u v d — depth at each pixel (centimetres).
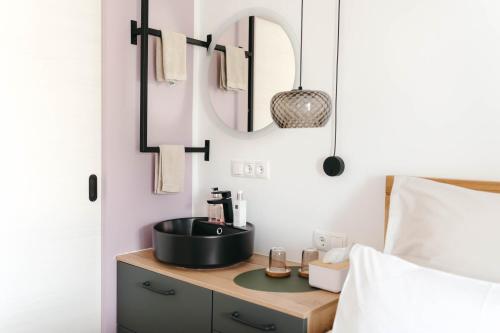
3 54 179
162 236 197
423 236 143
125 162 217
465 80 158
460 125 160
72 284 203
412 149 171
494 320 106
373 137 182
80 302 206
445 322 110
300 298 159
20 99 184
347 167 190
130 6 216
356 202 187
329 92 195
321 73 197
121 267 213
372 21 181
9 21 180
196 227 237
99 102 210
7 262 183
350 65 188
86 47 204
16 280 185
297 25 206
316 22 199
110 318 215
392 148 177
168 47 218
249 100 225
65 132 198
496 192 147
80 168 204
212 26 242
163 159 223
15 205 184
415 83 170
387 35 177
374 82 181
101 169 211
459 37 159
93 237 210
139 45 220
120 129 214
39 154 190
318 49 198
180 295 186
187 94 244
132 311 209
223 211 227
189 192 248
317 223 200
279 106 167
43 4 189
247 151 227
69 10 197
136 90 220
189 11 243
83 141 204
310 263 172
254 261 210
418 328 112
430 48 166
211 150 244
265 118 219
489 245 128
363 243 185
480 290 113
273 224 217
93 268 211
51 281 196
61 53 196
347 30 189
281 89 211
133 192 221
